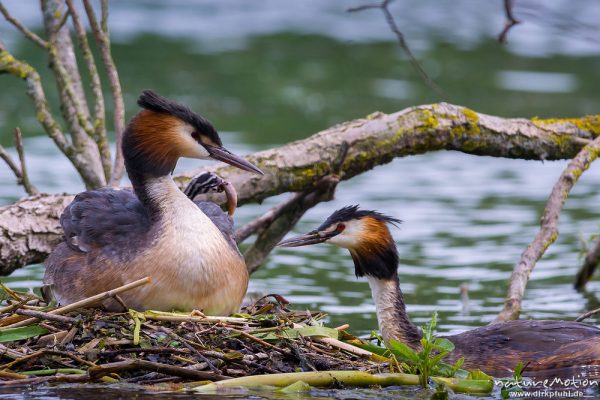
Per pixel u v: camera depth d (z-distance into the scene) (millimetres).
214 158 10922
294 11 41625
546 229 13117
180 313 10227
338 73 31406
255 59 33094
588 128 15344
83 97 15664
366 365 9977
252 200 13773
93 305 9977
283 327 10266
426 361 9609
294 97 28172
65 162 20891
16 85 28891
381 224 11406
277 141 23391
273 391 9195
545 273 15469
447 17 39656
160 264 10164
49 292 11000
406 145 14328
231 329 9922
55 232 12406
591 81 30547
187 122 10742
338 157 13922
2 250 11992
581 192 20438
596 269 16016
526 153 14969
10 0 39656
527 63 33031
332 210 18656
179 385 9164
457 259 16000
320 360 9867
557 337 10719
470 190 20438
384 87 29359
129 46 33688
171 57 32594
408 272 15344
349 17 40062
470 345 10758
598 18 34625
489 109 26328
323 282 14914
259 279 14953
